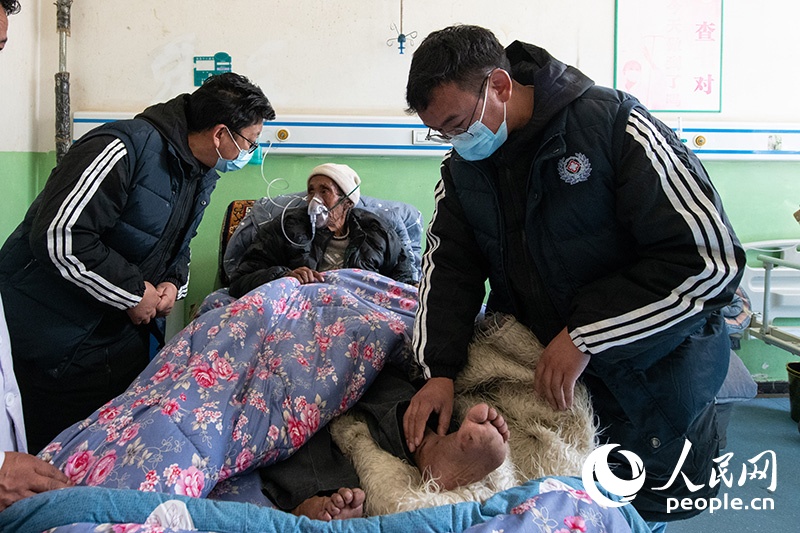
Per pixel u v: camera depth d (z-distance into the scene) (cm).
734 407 309
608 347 115
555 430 129
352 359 143
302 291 166
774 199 324
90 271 156
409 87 118
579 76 124
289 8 298
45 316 167
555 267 127
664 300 109
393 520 95
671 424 125
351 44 303
